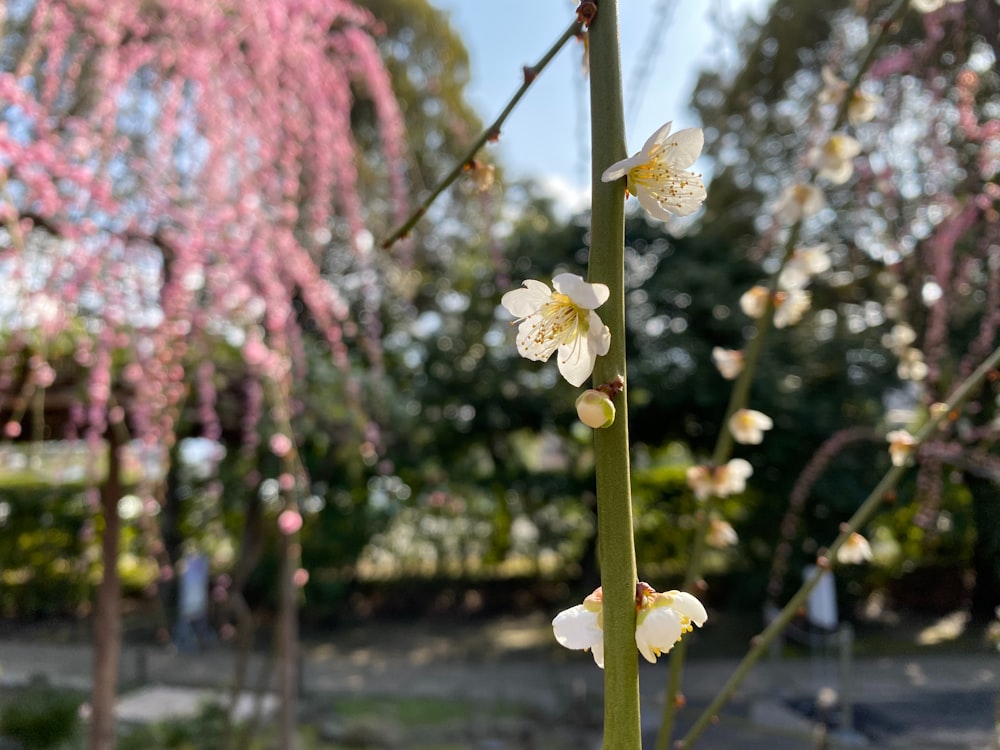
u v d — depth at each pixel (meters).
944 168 1.89
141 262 2.19
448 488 6.14
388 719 3.95
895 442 0.83
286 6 2.34
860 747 2.97
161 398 2.16
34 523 6.16
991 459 2.06
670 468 6.84
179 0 2.07
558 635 0.40
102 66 1.89
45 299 1.87
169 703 4.20
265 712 3.97
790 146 4.39
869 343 4.38
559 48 0.57
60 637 5.93
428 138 6.57
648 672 4.76
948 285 2.02
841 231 3.45
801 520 5.14
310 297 2.72
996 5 1.44
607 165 0.38
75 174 1.76
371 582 6.94
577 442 6.10
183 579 5.33
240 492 5.13
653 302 5.09
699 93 4.73
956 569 5.16
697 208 0.41
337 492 6.09
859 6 1.90
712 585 6.25
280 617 2.87
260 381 2.61
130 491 3.02
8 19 1.97
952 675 3.74
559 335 0.40
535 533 6.99
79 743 3.21
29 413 2.21
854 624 5.32
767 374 4.65
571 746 3.61
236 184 2.30
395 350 5.99
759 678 4.47
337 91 2.66
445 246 6.39
